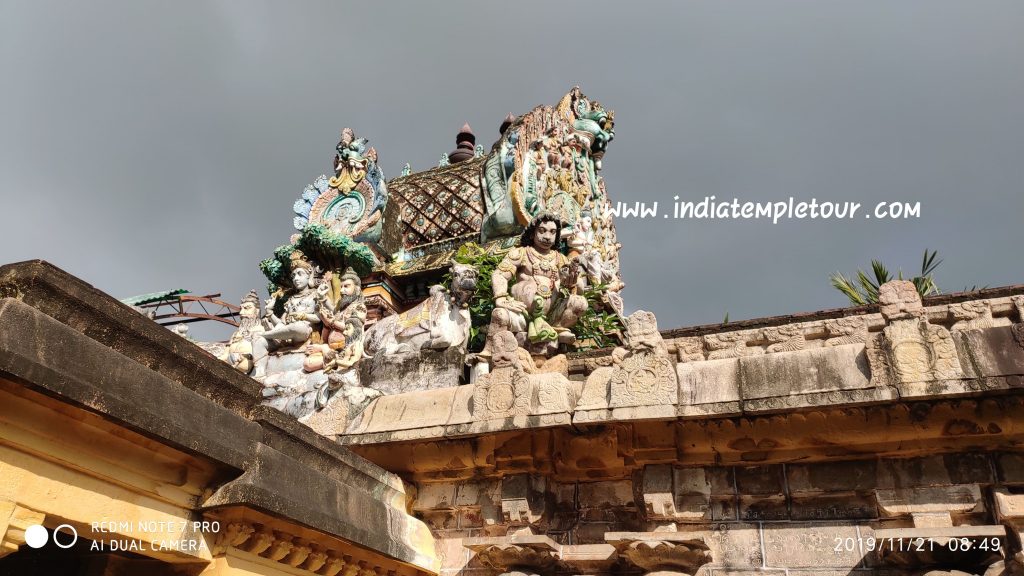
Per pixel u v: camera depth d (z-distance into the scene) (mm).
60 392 4141
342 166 19625
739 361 6656
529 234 11938
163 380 4875
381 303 18547
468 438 7238
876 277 19297
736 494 6707
